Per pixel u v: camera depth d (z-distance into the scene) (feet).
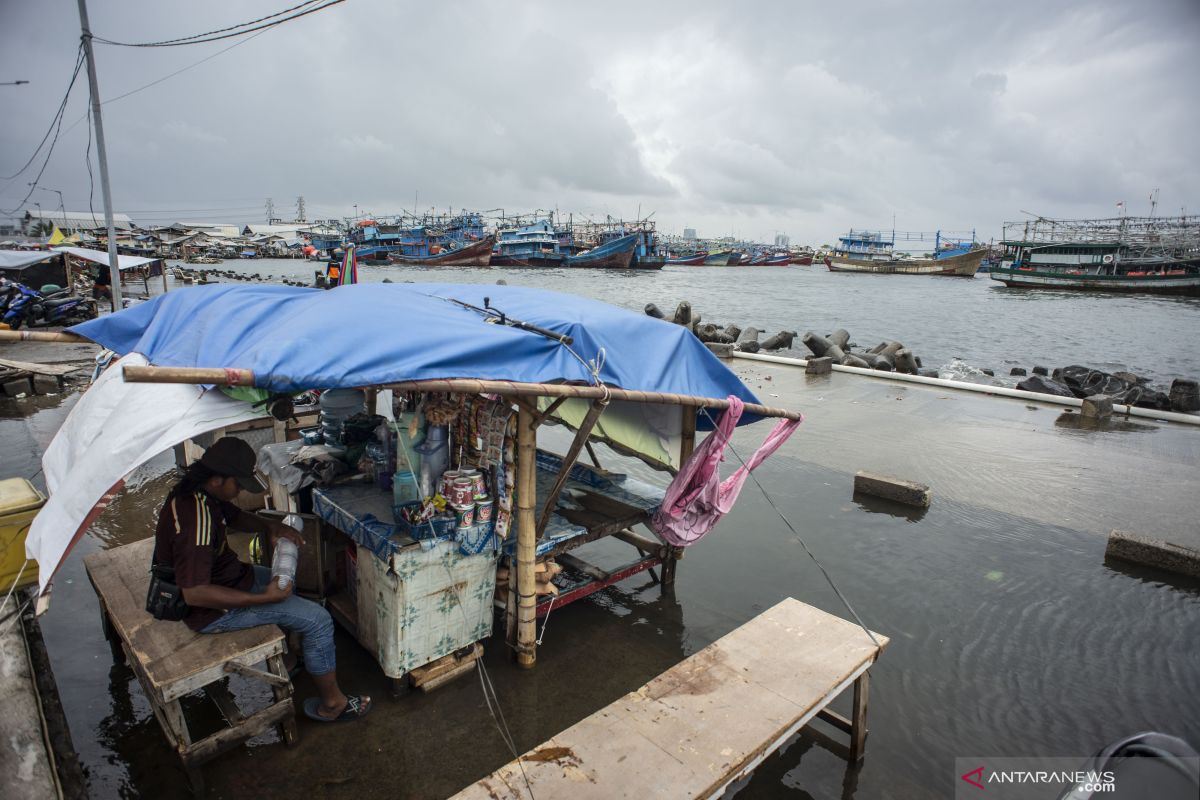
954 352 76.79
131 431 9.21
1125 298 163.84
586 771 8.89
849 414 36.81
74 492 8.88
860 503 23.67
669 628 15.55
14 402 33.32
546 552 13.91
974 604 17.01
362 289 14.05
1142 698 13.55
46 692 12.41
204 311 12.66
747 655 11.64
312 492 14.57
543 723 12.12
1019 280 195.00
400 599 11.84
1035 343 84.43
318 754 11.21
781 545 20.15
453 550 12.34
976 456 29.30
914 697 13.48
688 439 16.76
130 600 11.82
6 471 23.18
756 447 30.17
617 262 262.26
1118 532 19.77
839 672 11.12
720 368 15.55
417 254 278.46
